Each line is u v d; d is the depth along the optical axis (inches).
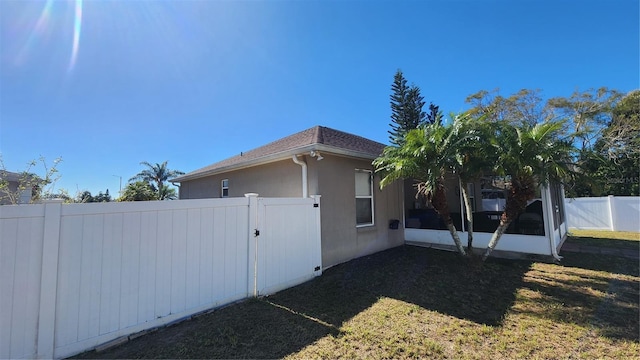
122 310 134.0
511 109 904.9
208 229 169.2
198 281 162.9
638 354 118.5
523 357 118.0
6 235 106.0
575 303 176.2
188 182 537.6
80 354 119.9
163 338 134.5
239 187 374.0
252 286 190.1
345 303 181.0
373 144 418.6
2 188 291.1
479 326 147.5
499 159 211.5
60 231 118.4
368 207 330.0
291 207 221.9
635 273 239.1
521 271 248.4
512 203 231.8
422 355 120.3
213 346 127.0
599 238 434.9
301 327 146.2
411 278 232.7
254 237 193.0
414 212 397.4
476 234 328.2
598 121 840.3
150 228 145.4
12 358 105.2
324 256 262.4
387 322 152.9
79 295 122.0
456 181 385.4
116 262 133.3
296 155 270.5
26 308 109.2
